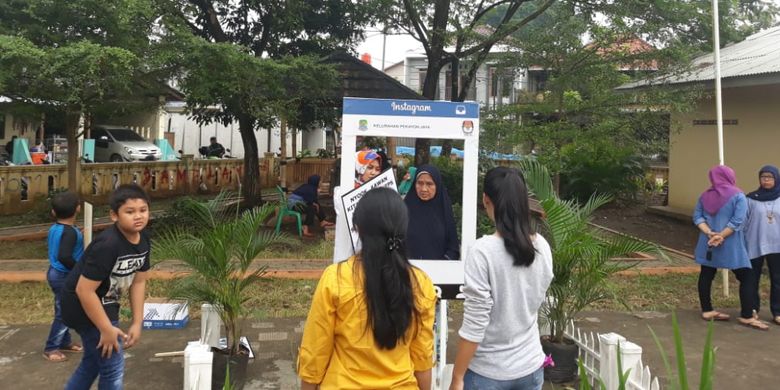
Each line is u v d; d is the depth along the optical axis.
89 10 8.16
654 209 14.34
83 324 3.59
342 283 2.43
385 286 2.39
